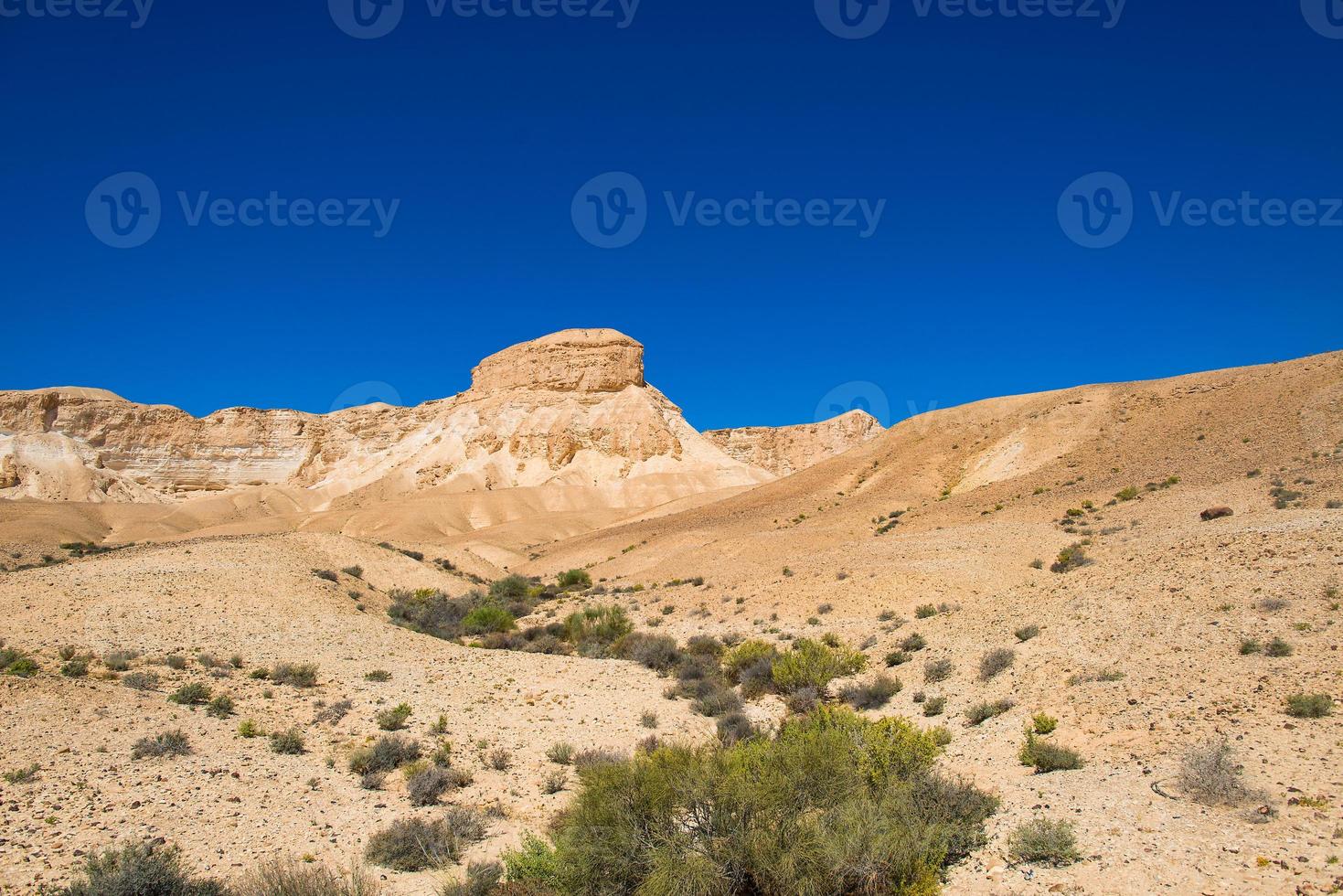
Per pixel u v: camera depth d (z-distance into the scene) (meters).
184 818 11.96
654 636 29.25
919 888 8.00
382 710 18.80
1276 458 42.72
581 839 8.89
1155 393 69.38
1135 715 12.94
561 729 18.34
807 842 8.29
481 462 182.00
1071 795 10.16
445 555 68.50
